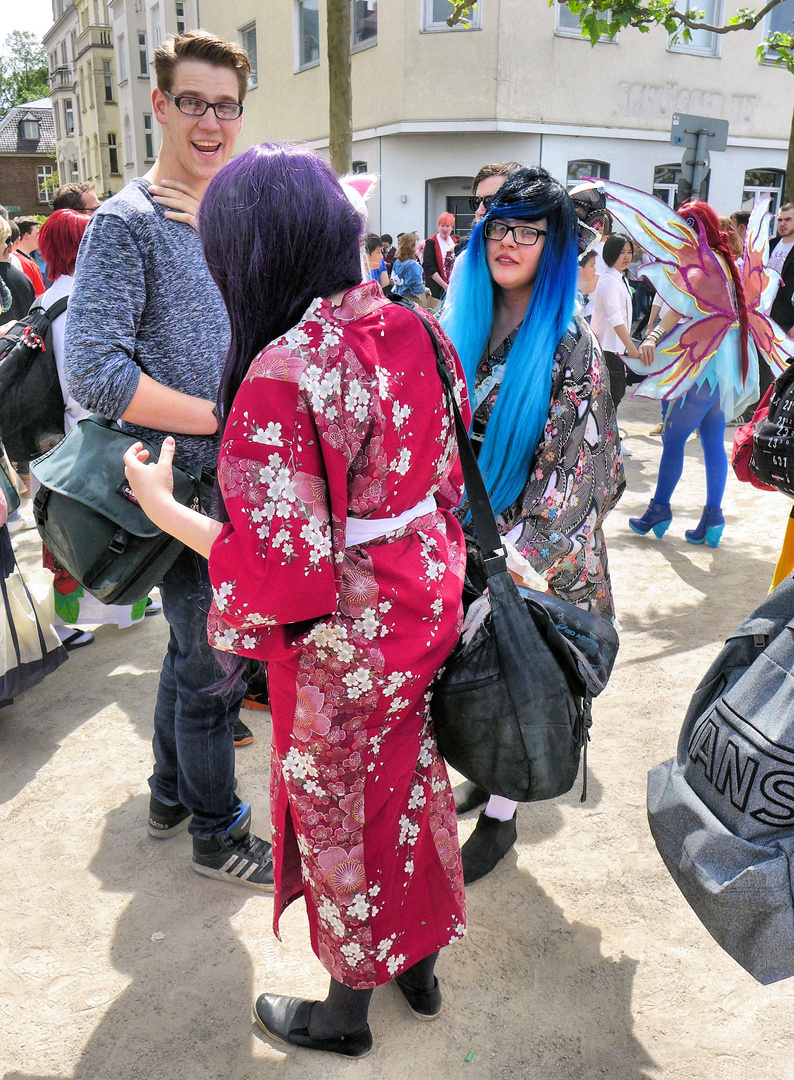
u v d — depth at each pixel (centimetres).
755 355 420
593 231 253
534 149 1377
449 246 1038
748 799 149
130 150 3031
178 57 202
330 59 572
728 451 693
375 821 155
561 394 197
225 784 233
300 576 130
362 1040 183
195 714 224
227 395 141
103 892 234
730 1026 190
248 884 235
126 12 2783
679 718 317
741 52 1502
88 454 208
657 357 421
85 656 376
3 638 285
